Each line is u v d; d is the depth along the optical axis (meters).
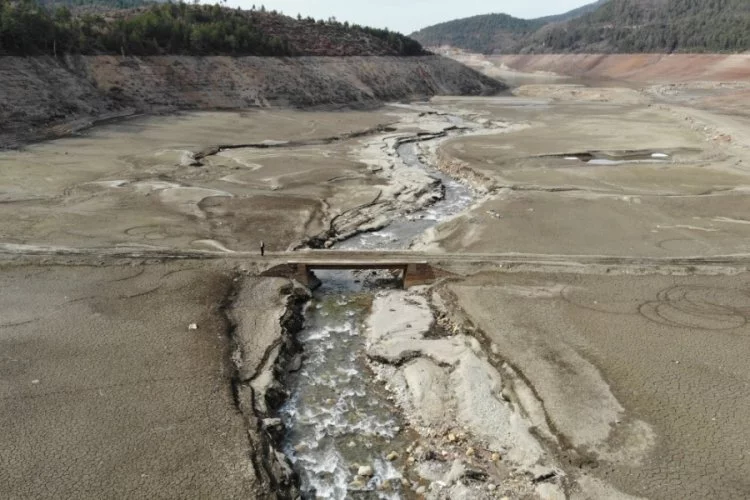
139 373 22.03
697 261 32.75
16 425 19.00
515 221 40.06
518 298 28.89
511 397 21.50
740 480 17.22
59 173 49.66
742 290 29.36
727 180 50.06
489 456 18.89
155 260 32.28
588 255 33.78
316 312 29.64
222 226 38.81
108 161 54.59
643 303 28.16
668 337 24.97
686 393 21.19
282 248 35.28
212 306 27.59
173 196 44.59
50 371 21.91
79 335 24.47
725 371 22.44
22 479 16.86
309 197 46.09
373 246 37.81
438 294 29.86
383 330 26.83
